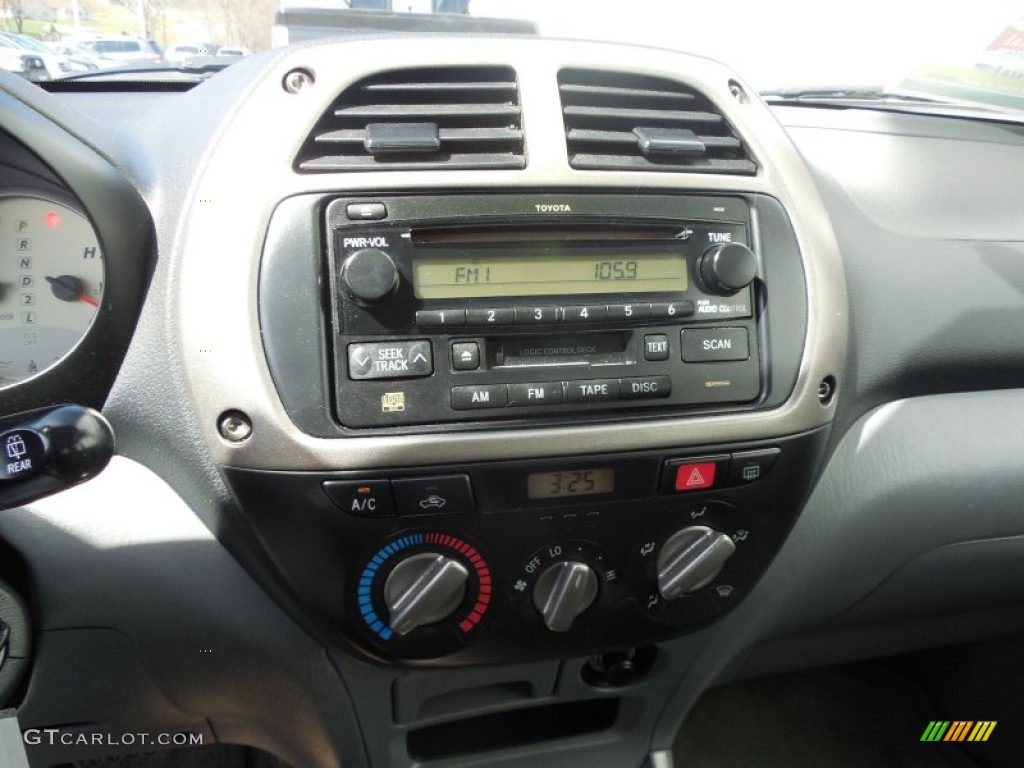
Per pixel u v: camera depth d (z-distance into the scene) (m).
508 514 0.67
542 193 0.66
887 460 0.85
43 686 0.72
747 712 1.35
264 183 0.63
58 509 0.68
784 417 0.72
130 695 0.74
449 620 0.69
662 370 0.69
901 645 1.09
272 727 0.81
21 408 0.66
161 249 0.66
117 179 0.65
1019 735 1.16
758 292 0.72
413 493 0.64
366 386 0.63
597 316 0.67
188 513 0.70
